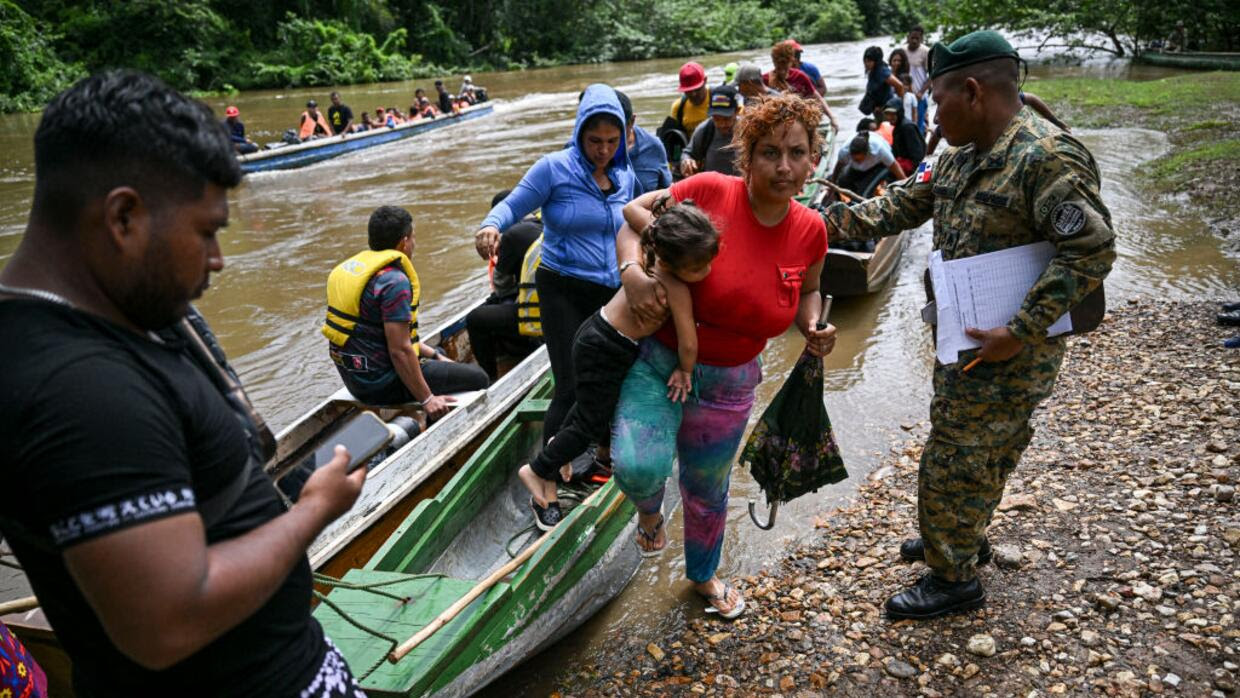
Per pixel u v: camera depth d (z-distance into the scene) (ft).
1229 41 76.28
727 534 15.47
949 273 10.36
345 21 126.21
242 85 113.70
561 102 83.61
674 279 9.80
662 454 10.55
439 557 13.21
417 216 40.32
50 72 101.30
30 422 4.08
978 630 11.60
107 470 4.11
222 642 4.99
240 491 5.02
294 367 24.49
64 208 4.42
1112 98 54.03
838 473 11.91
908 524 14.76
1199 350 19.62
